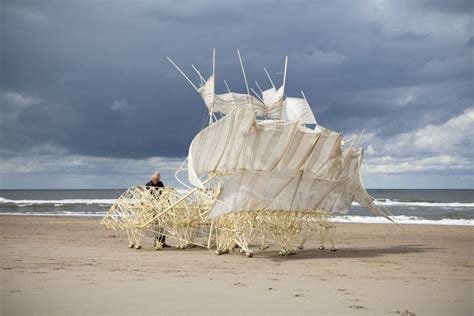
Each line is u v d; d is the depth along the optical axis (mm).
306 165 18719
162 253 19000
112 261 16406
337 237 26484
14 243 21938
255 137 17531
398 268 15461
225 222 18719
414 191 162750
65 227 31109
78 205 64438
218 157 17578
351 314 9570
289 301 10531
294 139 18047
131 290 11422
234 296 10930
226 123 17109
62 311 9547
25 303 10117
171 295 10930
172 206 19391
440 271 14914
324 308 9984
